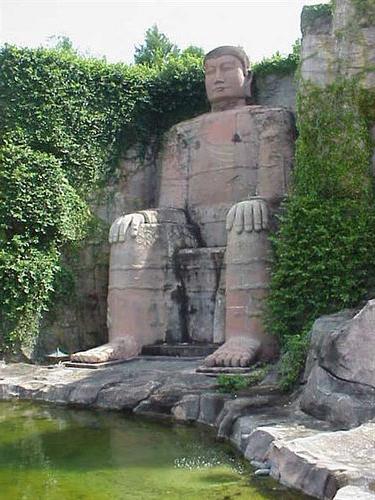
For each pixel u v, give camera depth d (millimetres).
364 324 7250
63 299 14117
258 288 11156
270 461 6273
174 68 16828
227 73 14961
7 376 11195
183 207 14672
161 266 13117
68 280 14148
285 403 8156
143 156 16328
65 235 14234
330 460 5680
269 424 7145
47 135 14781
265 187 13305
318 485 5484
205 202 14336
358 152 11367
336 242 10789
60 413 9352
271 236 11352
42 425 8625
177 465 6676
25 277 13258
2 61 14531
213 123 14484
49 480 6238
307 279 10758
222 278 12797
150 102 16531
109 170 15711
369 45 11727
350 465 5535
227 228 11719
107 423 8695
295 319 10812
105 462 6836
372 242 10812
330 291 10625
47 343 13719
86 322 14547
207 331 12984
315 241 10867
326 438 6180
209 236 14133
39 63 14859
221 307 12641
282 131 13531
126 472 6465
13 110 14477
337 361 7391
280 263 11016
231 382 9109
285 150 13445
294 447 6004
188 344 12734
